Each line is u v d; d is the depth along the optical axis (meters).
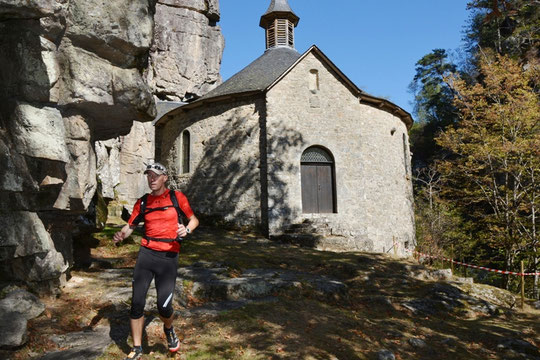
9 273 4.26
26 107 3.83
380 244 14.02
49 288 4.68
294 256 9.88
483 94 17.16
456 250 17.84
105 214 9.61
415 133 40.38
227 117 14.15
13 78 3.80
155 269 3.50
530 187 14.68
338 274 8.49
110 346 3.69
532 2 17.78
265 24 19.23
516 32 19.62
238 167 13.62
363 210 13.52
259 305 5.39
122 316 4.46
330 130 13.66
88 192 4.94
